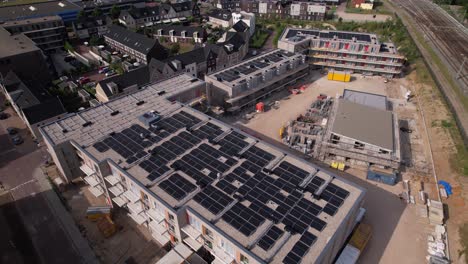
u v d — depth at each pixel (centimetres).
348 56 11281
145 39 12425
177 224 4716
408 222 5981
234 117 9088
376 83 10969
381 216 6097
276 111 9388
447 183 6719
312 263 3962
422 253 5441
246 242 4203
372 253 5431
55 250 5484
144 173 5375
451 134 8062
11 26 12700
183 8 17338
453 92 9750
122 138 6259
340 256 5062
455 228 5844
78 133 6425
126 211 6162
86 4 18225
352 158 7219
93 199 6456
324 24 16400
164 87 8244
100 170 5619
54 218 6056
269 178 5225
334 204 4753
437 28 14800
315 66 11819
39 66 11025
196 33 14200
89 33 15088
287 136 8238
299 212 4634
